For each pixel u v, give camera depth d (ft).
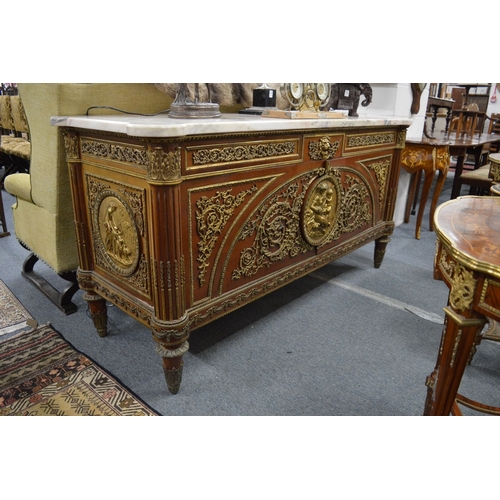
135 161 4.40
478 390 5.41
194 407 5.00
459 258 3.11
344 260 9.76
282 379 5.55
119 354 5.97
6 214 12.51
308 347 6.27
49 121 5.74
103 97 5.95
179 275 4.57
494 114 21.67
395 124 7.73
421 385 5.51
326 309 7.42
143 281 4.93
